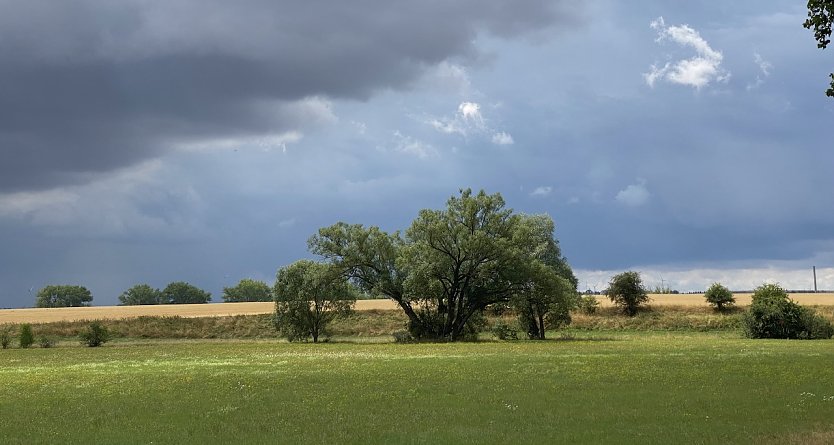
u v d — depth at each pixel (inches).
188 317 4323.3
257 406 993.5
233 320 4210.1
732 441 677.3
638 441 690.8
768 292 3412.9
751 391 1043.9
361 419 856.9
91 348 3026.6
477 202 3307.1
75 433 805.2
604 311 4539.9
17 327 4028.1
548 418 840.9
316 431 783.1
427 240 3324.3
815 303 4690.0
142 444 731.4
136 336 3907.5
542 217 3774.6
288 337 3511.3
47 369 1834.4
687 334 3774.6
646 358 1734.7
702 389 1080.2
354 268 3543.3
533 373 1387.8
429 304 3545.8
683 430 743.1
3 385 1397.6
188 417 906.7
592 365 1549.0
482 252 3235.7
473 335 3454.7
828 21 970.1
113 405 1039.0
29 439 774.5
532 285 3302.2
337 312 3523.6
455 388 1157.7
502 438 724.0
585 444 683.4
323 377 1392.7
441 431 768.3
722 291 4389.8
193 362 1969.7
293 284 3457.2
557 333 3976.4
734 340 2950.3
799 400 944.9
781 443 657.6
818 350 2046.0
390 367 1608.0
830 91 980.6
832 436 681.6
